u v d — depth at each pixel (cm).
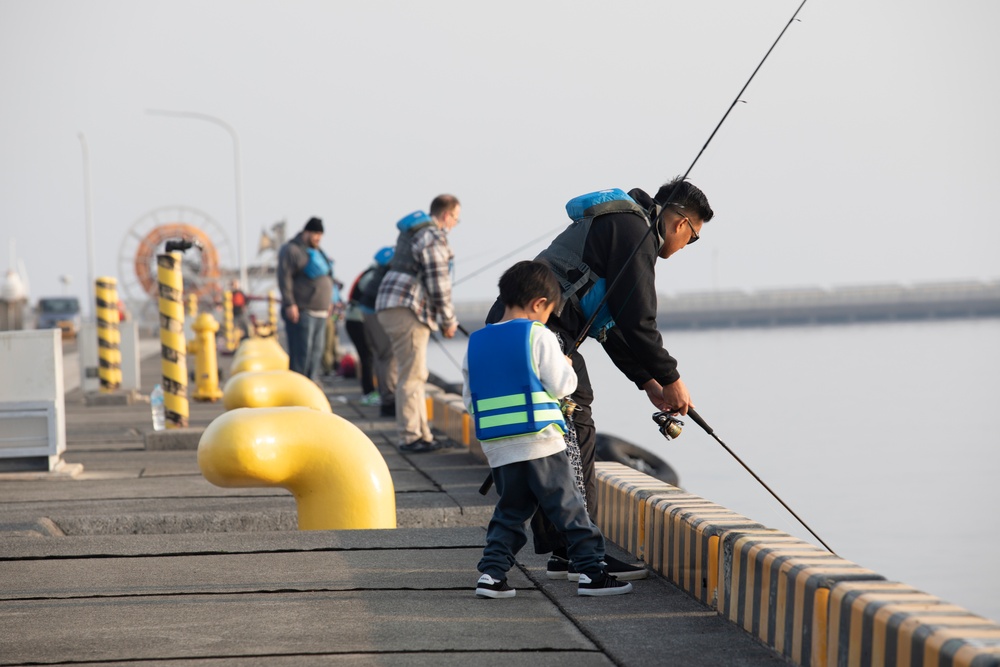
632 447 1927
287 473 1151
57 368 1625
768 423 5425
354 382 3659
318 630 812
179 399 2067
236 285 7919
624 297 920
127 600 892
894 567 2155
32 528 1191
